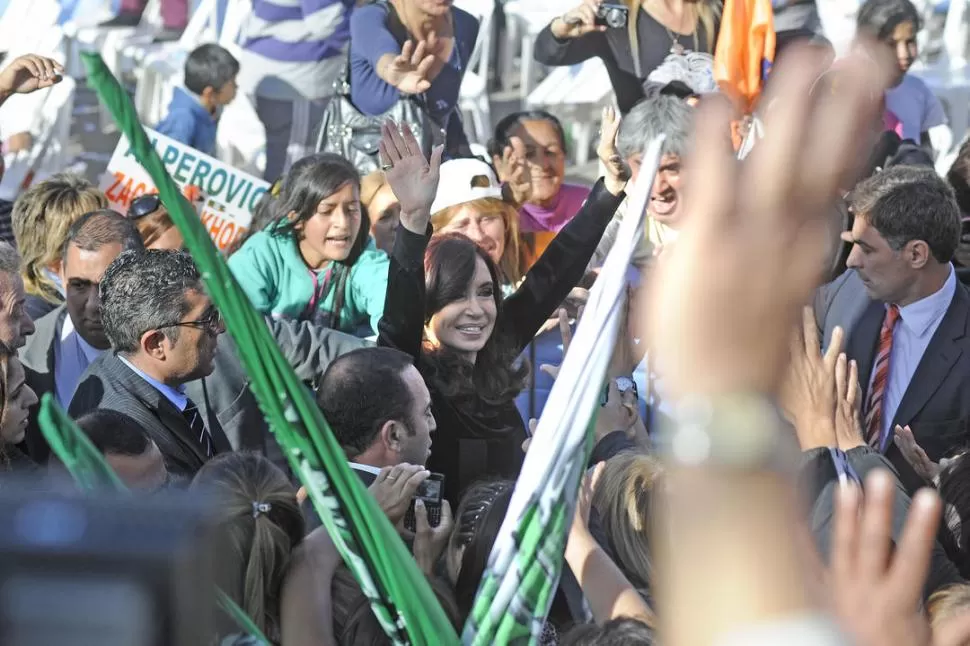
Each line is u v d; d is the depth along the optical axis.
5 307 6.78
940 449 7.47
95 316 7.41
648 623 3.77
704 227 0.72
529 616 2.24
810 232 0.72
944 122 10.75
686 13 10.12
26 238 8.24
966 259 8.55
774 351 0.71
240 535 3.74
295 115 10.58
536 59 10.41
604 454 5.88
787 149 0.72
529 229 10.04
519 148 9.97
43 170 10.93
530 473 2.19
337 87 10.06
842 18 10.32
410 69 9.73
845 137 0.71
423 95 10.05
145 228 8.59
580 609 4.26
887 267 7.44
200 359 6.18
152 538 0.60
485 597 2.25
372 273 8.47
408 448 5.61
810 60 0.73
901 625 1.20
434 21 10.04
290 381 1.96
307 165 8.38
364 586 2.18
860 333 7.70
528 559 2.21
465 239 7.32
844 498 1.28
